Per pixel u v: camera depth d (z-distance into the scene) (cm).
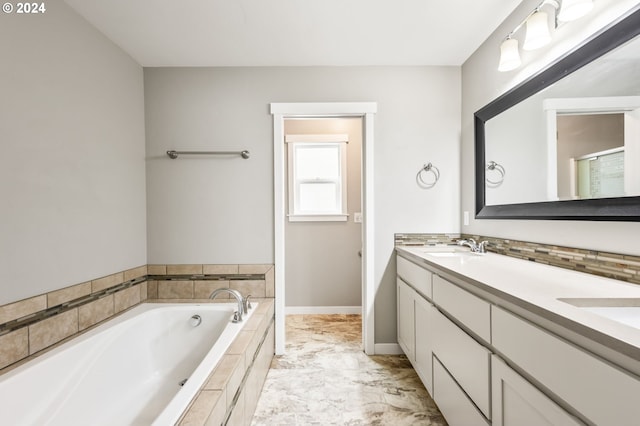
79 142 171
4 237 130
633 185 105
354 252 334
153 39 200
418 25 188
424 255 187
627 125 107
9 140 132
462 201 239
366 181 239
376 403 177
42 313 146
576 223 133
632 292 97
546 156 147
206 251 240
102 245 189
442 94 240
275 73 238
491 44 198
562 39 140
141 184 233
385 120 240
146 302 227
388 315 242
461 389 131
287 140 331
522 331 90
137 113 229
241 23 184
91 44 181
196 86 238
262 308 212
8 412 116
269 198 240
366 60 231
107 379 162
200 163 239
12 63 133
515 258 174
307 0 164
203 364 127
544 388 82
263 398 181
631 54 105
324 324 304
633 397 57
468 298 124
